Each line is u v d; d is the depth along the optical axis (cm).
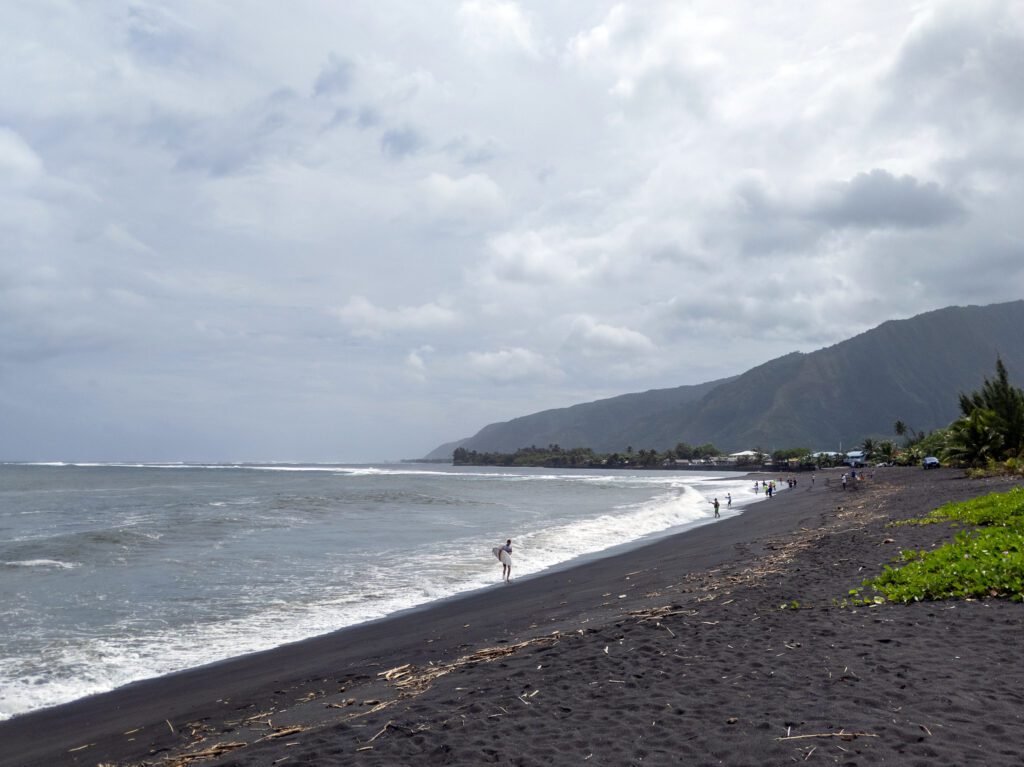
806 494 6041
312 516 4022
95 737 810
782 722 519
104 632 1355
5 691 1019
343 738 590
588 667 734
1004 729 475
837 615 881
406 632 1302
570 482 10975
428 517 4025
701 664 702
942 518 1886
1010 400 4559
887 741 470
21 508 4816
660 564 2011
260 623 1427
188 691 993
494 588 1822
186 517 3869
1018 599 855
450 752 526
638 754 488
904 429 14575
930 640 716
